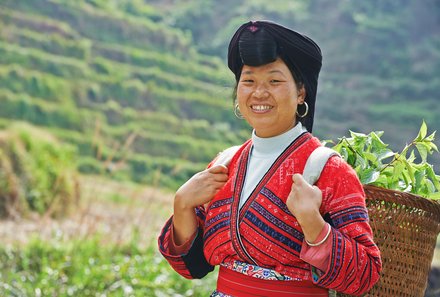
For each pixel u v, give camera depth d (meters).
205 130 33.59
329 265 2.03
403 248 2.41
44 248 7.61
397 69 46.94
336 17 49.84
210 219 2.28
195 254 2.38
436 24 50.94
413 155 2.70
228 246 2.21
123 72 35.53
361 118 41.41
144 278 6.94
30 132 13.27
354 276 2.05
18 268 7.38
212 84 38.69
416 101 43.53
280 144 2.23
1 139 12.46
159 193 18.08
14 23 34.22
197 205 2.30
